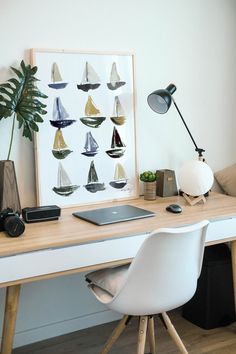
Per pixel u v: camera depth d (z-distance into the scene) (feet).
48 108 7.91
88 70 8.24
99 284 6.60
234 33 10.18
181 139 9.69
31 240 6.22
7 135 7.70
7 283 5.89
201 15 9.60
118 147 8.71
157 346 8.29
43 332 8.59
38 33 7.79
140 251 5.61
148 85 9.09
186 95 9.64
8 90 7.65
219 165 10.41
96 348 8.29
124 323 7.06
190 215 7.64
